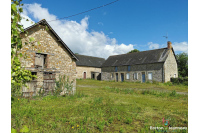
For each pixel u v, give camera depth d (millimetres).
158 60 26078
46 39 11930
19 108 6926
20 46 2506
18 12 2484
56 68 12438
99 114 6434
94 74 38094
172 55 27328
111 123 5480
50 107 7578
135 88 18844
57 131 4605
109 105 8242
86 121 5414
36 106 7773
